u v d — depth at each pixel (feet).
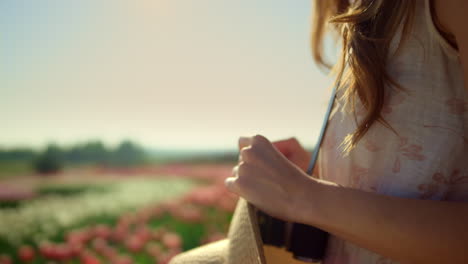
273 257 2.44
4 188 26.86
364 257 2.13
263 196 1.96
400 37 2.12
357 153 2.22
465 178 2.04
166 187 31.50
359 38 2.15
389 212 1.67
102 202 22.74
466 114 2.02
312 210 1.83
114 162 78.18
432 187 2.03
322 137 2.47
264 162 2.02
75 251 10.28
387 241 1.65
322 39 3.93
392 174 2.10
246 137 2.42
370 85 2.07
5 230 14.71
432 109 2.04
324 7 3.85
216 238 13.24
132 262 10.93
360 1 2.34
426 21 2.03
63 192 28.89
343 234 1.78
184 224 14.97
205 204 16.89
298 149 3.04
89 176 44.86
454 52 1.96
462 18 1.68
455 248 1.55
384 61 2.13
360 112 2.20
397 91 2.11
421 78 2.05
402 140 2.09
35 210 19.77
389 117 2.13
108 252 10.55
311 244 2.33
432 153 2.03
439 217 1.60
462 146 2.03
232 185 2.07
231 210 16.53
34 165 64.18
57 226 16.25
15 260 11.16
